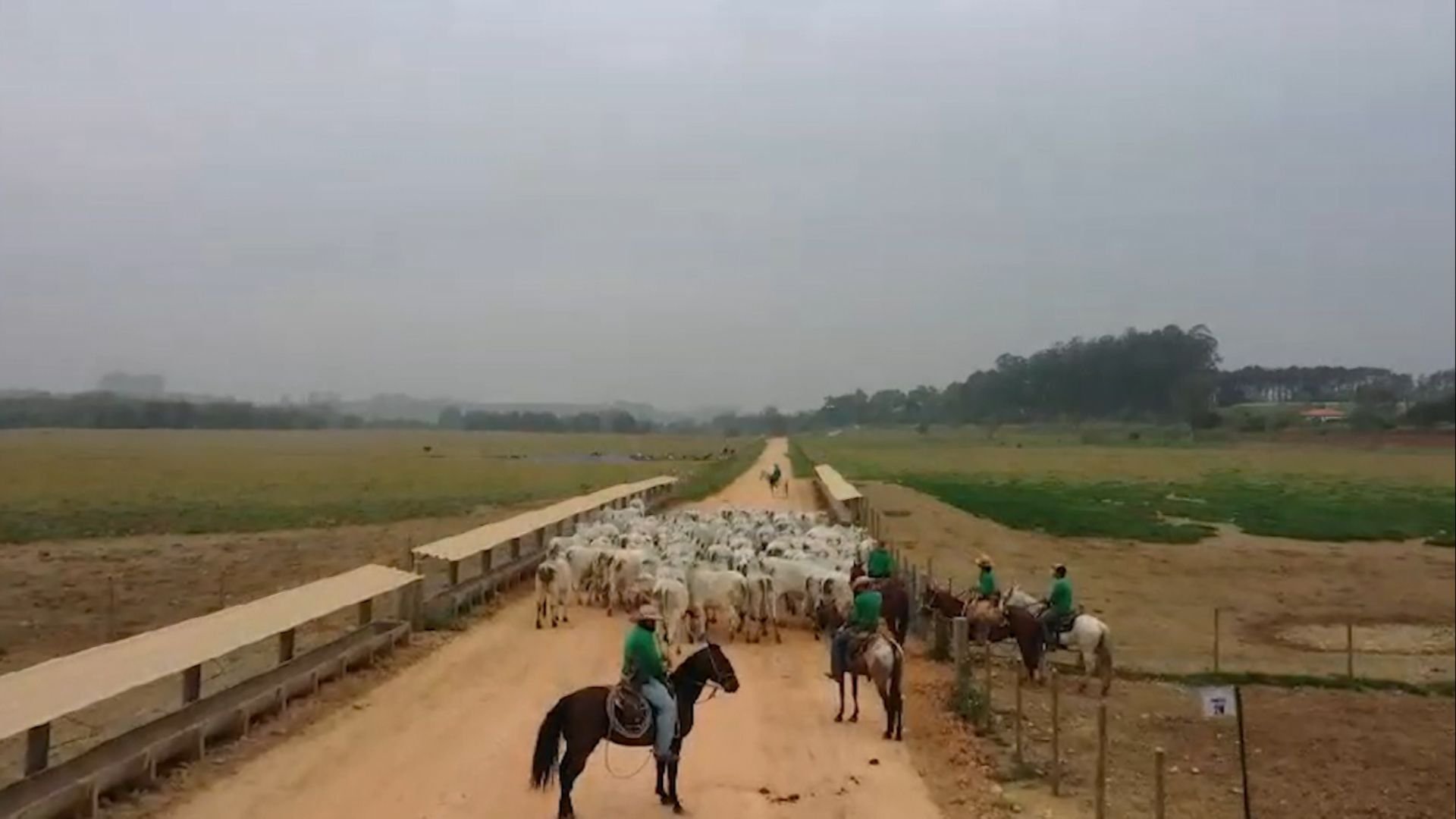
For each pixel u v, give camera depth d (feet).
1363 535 168.14
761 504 200.34
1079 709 66.03
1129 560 141.08
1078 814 45.09
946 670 71.20
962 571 126.21
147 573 104.53
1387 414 607.37
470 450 436.76
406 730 52.90
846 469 328.08
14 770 46.34
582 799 43.80
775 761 49.98
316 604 62.34
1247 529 174.91
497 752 49.62
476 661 68.80
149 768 43.32
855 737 54.29
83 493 152.76
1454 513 196.34
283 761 47.37
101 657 46.65
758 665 70.28
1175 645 90.33
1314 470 332.60
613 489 169.07
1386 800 53.62
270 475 219.41
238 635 53.11
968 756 51.98
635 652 41.88
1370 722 68.59
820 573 80.48
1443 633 99.09
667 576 77.61
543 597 81.05
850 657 56.59
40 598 89.71
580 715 40.78
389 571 75.15
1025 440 630.33
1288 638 96.27
